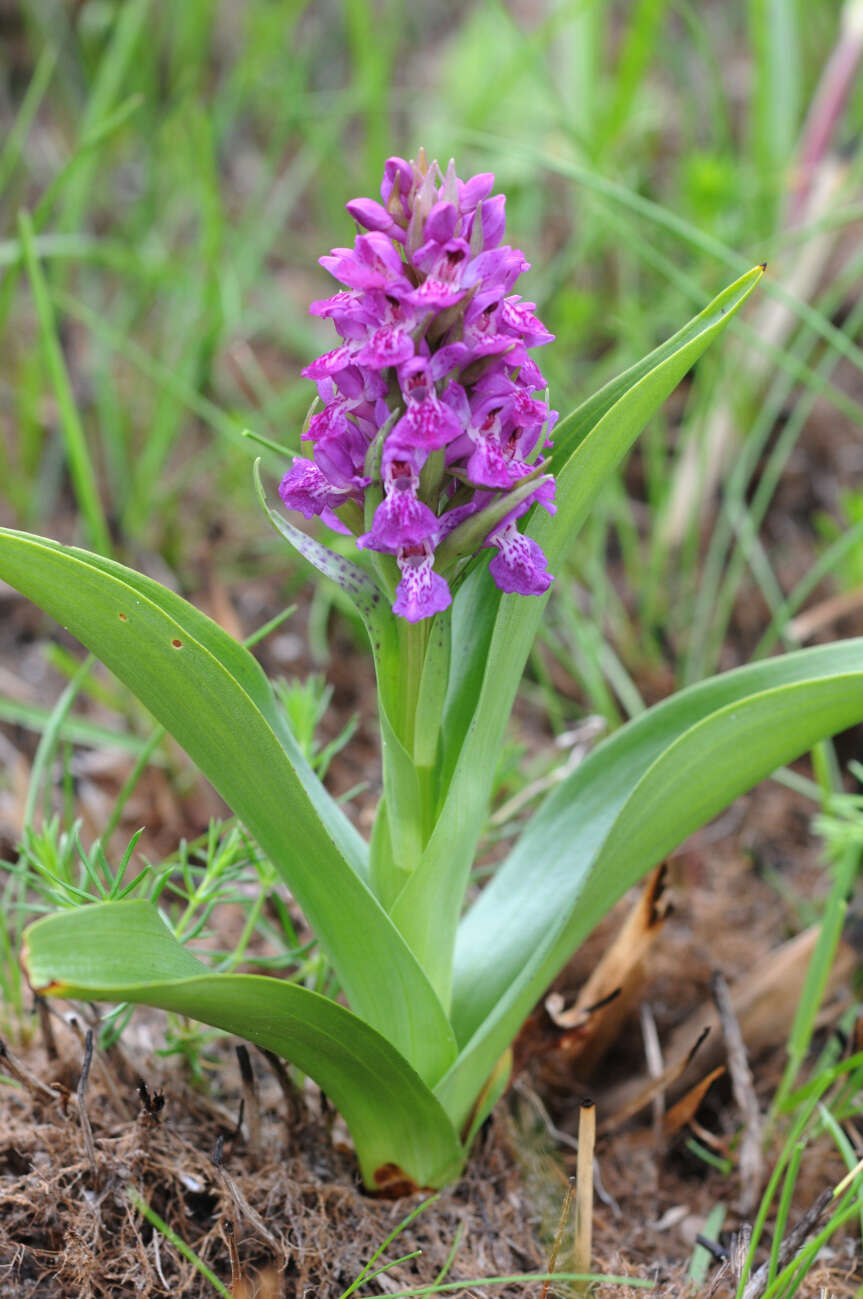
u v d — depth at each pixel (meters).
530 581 0.37
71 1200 0.41
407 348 0.36
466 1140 0.42
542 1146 0.44
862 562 0.58
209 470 0.68
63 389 0.51
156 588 0.39
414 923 0.40
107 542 0.53
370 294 0.37
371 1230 0.41
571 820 0.43
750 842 0.53
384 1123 0.41
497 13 0.69
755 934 0.50
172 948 0.37
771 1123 0.45
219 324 0.64
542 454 0.40
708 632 0.61
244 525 0.65
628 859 0.40
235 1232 0.39
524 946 0.42
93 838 0.51
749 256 0.66
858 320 0.61
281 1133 0.43
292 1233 0.41
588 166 0.67
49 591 0.37
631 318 0.65
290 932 0.43
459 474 0.38
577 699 0.58
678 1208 0.44
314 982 0.45
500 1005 0.40
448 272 0.37
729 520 0.59
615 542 0.67
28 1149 0.42
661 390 0.37
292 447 0.64
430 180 0.37
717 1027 0.46
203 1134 0.43
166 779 0.53
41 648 0.59
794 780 0.52
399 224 0.37
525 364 0.38
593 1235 0.43
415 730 0.39
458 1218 0.42
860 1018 0.45
